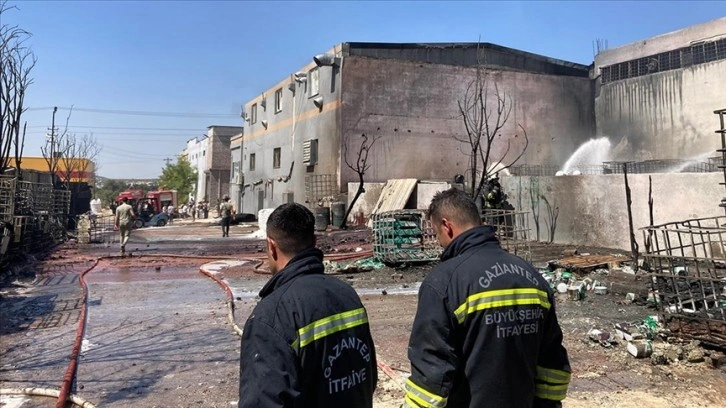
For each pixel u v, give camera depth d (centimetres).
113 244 2014
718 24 2270
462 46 2686
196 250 1755
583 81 2878
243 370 176
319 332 182
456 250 230
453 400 211
